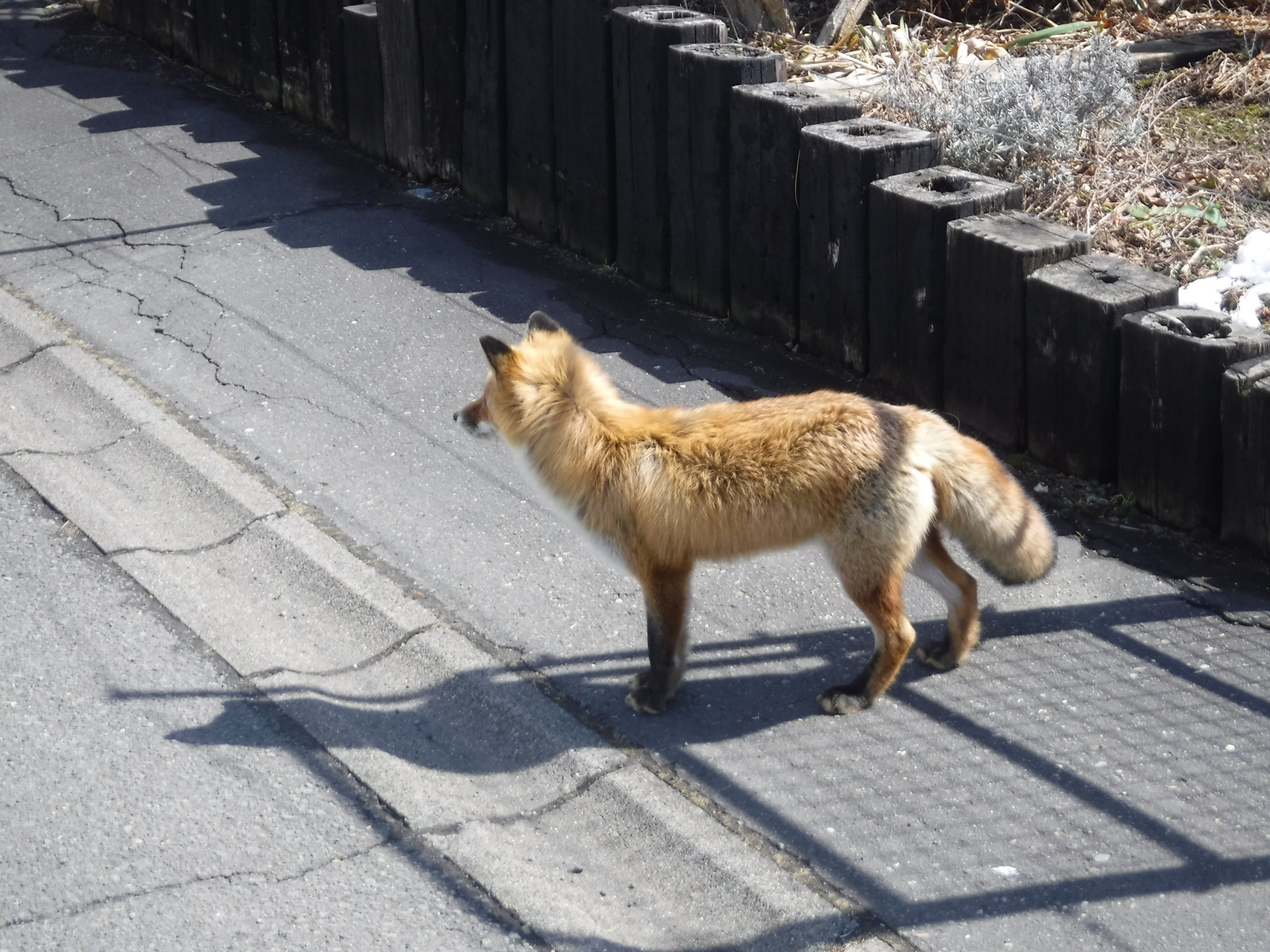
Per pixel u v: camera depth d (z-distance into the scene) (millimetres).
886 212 5855
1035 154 7113
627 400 6047
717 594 4820
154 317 6832
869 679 4137
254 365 6387
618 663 4438
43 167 8711
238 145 9211
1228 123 8023
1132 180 7254
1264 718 4082
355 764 3982
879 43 9047
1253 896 3406
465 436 5840
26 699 4203
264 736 4102
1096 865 3531
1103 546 5020
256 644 4551
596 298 7188
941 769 3922
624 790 3830
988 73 7848
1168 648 4438
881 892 3457
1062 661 4410
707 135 6609
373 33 8555
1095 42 7559
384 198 8422
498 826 3754
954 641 4340
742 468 3854
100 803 3775
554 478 4082
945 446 3984
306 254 7578
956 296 5695
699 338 6746
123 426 5836
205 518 5246
